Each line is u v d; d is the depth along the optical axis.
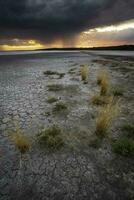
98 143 4.37
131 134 4.71
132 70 16.09
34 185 3.16
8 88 10.16
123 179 3.25
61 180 3.26
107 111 4.88
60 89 9.60
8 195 2.98
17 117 6.05
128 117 5.81
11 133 4.97
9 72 16.95
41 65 23.16
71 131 4.98
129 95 8.28
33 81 12.12
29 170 3.53
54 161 3.78
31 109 6.73
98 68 17.97
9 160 3.84
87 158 3.85
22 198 2.92
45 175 3.39
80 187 3.10
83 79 11.97
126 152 3.95
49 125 5.38
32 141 4.54
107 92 8.54
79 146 4.28
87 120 5.66
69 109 6.59
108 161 3.73
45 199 2.88
